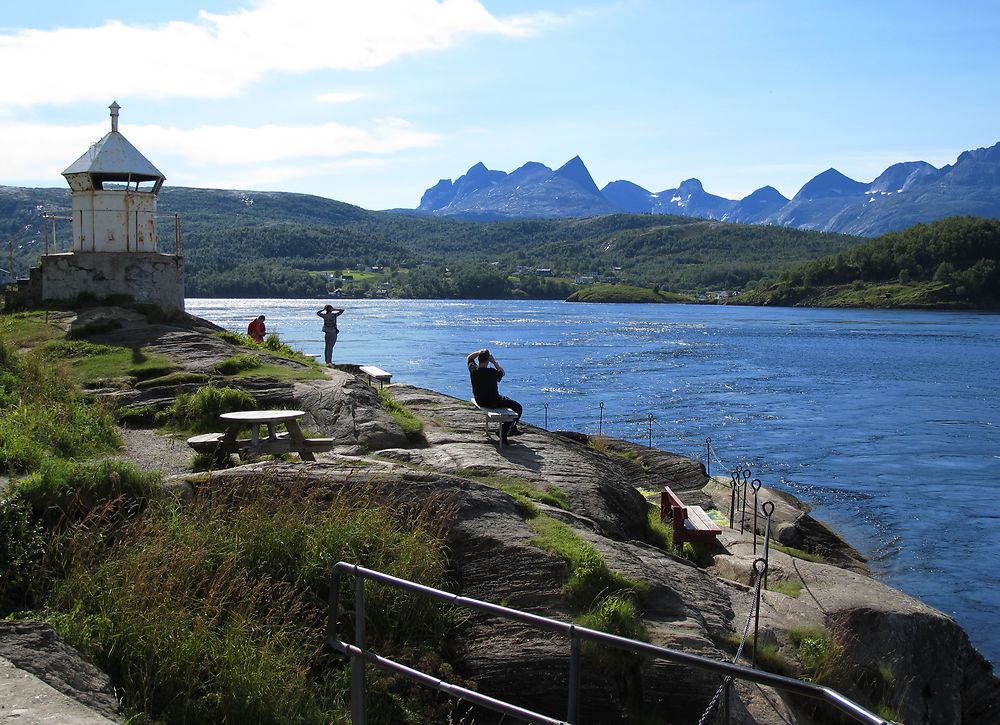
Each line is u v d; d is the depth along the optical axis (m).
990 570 18.09
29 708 4.73
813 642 8.72
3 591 6.98
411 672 5.07
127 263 23.28
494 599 8.22
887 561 18.55
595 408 40.25
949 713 9.92
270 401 15.61
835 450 31.06
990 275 188.50
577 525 10.09
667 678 7.43
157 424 14.84
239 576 7.53
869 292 196.75
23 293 23.64
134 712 5.74
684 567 9.98
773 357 67.56
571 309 168.62
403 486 9.39
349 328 96.25
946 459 29.75
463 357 62.84
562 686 7.36
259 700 6.34
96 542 7.57
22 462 10.57
